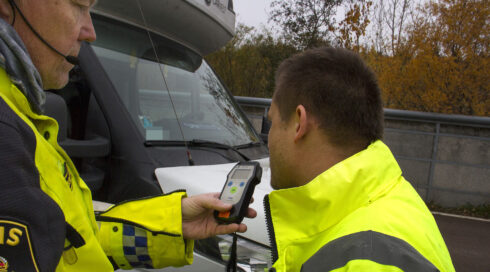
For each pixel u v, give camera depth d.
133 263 1.48
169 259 1.46
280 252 1.01
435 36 8.77
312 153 1.07
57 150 0.99
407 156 7.53
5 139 0.72
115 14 2.33
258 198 1.81
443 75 8.61
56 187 0.88
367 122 1.04
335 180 0.97
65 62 1.09
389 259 0.76
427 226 0.92
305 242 0.98
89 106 2.05
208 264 1.68
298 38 12.06
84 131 2.04
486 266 4.76
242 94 11.39
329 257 0.82
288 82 1.10
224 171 2.04
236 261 1.62
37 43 1.00
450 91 8.69
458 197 7.34
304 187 0.99
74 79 2.10
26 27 0.97
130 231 1.45
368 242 0.80
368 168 0.98
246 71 11.37
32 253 0.74
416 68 8.80
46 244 0.77
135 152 1.95
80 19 1.06
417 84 8.98
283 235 1.03
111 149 1.96
